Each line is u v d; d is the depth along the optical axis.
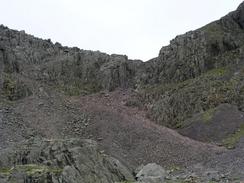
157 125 100.06
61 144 59.59
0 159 56.94
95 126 88.88
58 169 53.22
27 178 48.81
